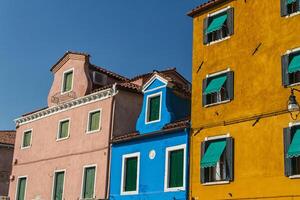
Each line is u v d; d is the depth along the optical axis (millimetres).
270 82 20828
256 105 21094
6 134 42312
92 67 31688
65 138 31078
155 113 26156
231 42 22891
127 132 28438
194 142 23156
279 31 21062
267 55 21250
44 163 32281
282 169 19438
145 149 25578
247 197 20391
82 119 30219
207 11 24516
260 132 20641
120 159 26859
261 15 21984
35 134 34094
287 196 19016
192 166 22906
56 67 33656
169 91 25906
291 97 18000
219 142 22125
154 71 26531
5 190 39688
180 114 25828
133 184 25766
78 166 29359
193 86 24047
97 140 28594
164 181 23938
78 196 28625
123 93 28906
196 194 22344
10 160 40562
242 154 21062
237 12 23016
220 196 21375
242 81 21938
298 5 20656
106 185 27031
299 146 18828
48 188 31188
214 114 22656
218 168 22000
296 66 19781
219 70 23047
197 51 24375
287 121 19781
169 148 24234
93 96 29562
